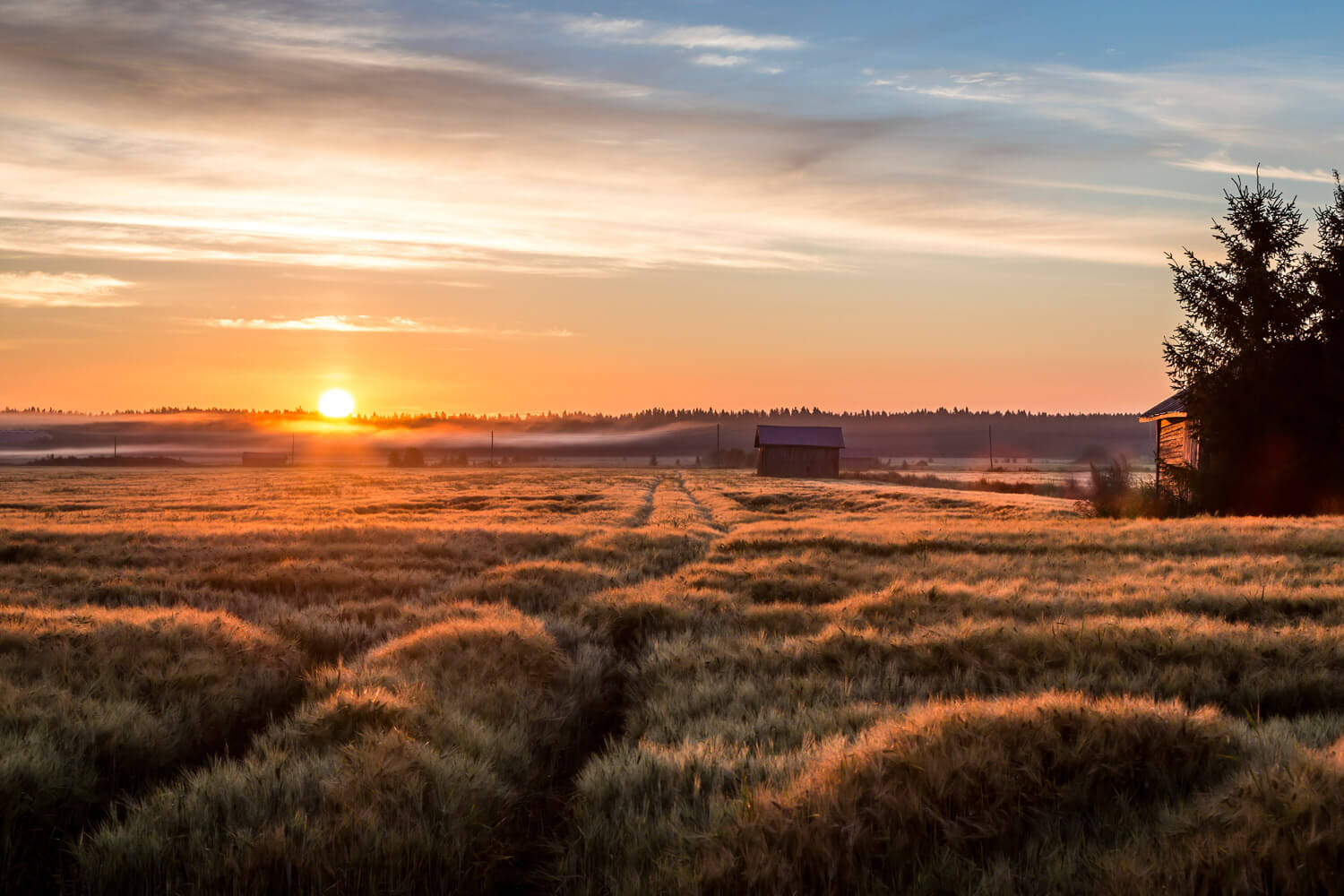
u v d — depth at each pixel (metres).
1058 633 9.91
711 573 16.77
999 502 50.50
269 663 10.19
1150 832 5.11
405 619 13.23
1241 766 5.73
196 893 5.09
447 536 25.58
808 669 9.52
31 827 6.02
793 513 43.78
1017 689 8.41
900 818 5.27
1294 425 32.06
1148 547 18.84
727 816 5.52
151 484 82.56
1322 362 31.44
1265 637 9.36
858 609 12.31
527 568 18.12
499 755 7.16
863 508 49.22
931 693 8.50
